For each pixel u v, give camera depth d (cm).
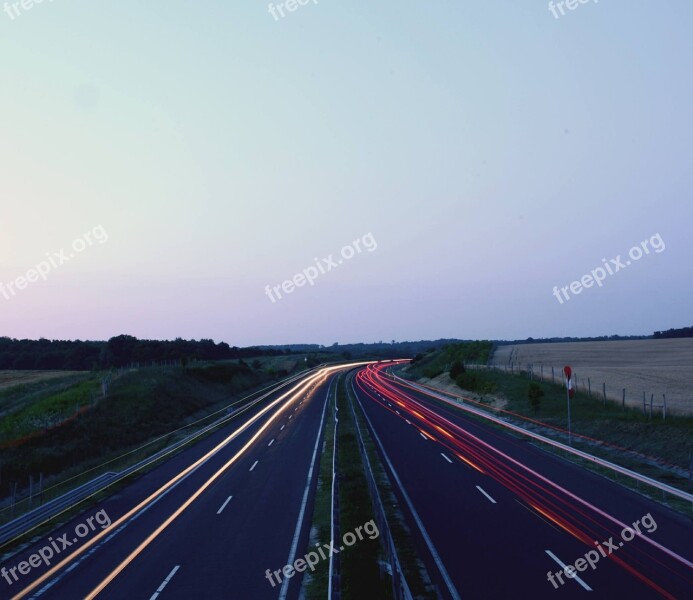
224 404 7025
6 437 3884
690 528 1670
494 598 1266
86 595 1448
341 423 4556
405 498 2223
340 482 2564
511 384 5678
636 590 1266
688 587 1270
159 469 3266
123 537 1959
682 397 4328
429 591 1322
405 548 1634
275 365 13775
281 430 4525
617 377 5956
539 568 1430
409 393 7369
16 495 2988
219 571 1566
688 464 2384
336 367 14288
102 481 2872
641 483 2239
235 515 2152
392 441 3653
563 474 2478
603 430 3247
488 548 1599
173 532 1977
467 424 4316
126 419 4884
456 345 13012
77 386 6019
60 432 4141
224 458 3469
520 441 3425
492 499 2133
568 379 3297
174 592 1431
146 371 6881
